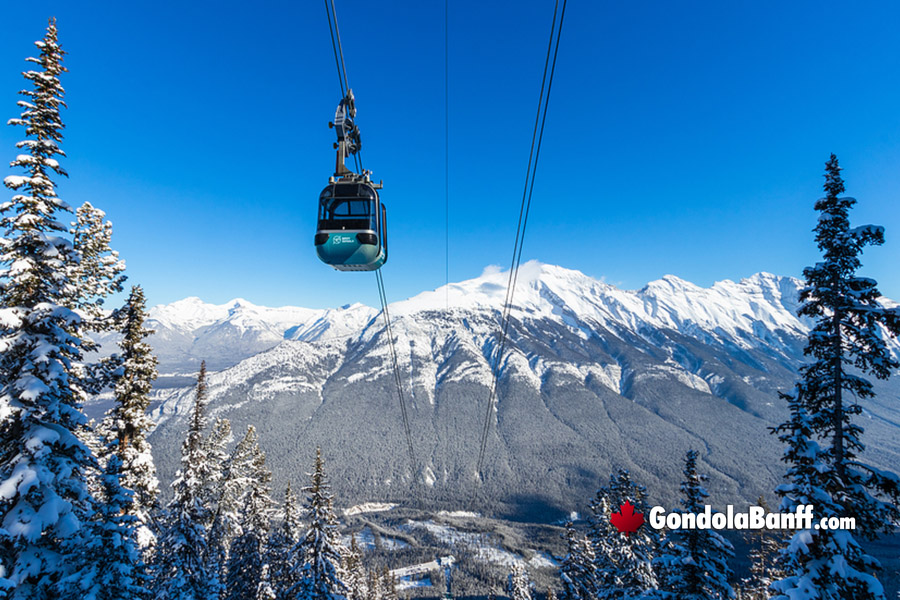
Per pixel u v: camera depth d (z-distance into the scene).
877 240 13.95
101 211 26.08
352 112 13.80
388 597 73.69
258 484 43.84
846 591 13.31
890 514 13.53
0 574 14.16
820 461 14.60
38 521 14.41
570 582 37.31
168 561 27.42
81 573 16.41
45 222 16.19
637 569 28.19
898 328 13.23
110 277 26.27
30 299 15.71
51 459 15.43
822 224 14.84
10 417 14.52
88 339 20.14
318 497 34.53
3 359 15.19
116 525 18.09
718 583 19.91
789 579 14.09
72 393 16.84
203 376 31.70
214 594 29.02
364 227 14.13
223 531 40.50
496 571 171.38
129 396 26.05
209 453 38.00
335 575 33.22
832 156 14.83
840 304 14.05
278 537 41.44
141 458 25.80
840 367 14.38
